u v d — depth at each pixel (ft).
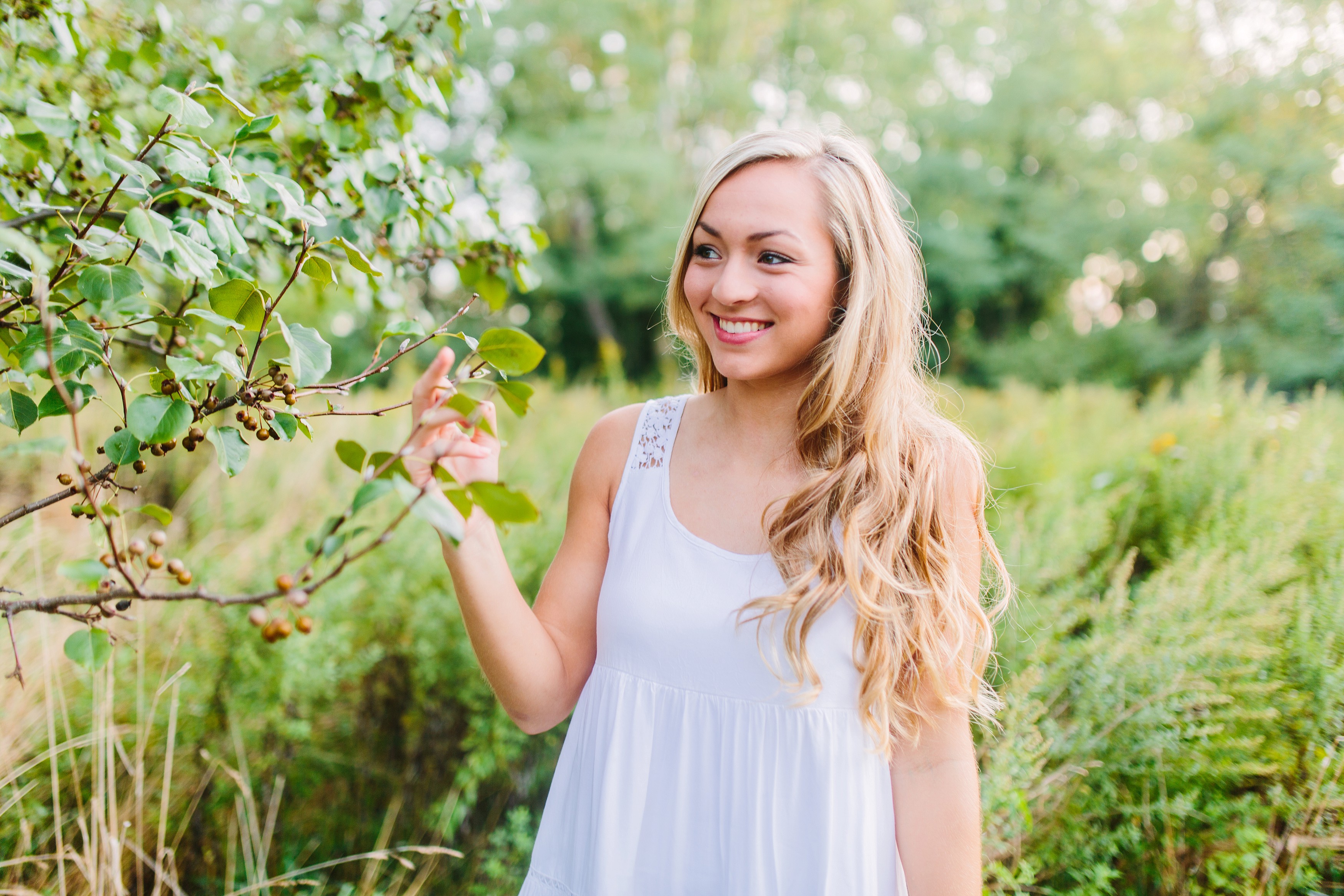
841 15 52.60
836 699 3.74
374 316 6.13
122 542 3.02
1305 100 36.83
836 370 3.84
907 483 3.91
